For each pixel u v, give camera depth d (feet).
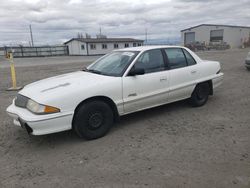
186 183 9.76
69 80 14.80
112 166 11.23
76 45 173.78
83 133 13.75
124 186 9.72
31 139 14.52
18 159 12.23
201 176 10.18
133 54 16.20
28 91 14.03
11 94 28.04
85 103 13.67
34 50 168.76
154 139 13.94
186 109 19.15
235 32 185.47
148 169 10.86
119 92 14.70
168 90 16.96
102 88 14.03
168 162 11.38
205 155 11.93
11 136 15.06
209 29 191.72
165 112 18.56
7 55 31.30
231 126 15.56
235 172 10.40
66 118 13.00
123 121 16.94
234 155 11.84
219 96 23.13
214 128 15.30
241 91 25.05
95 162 11.64
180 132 14.82
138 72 15.08
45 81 15.46
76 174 10.71
